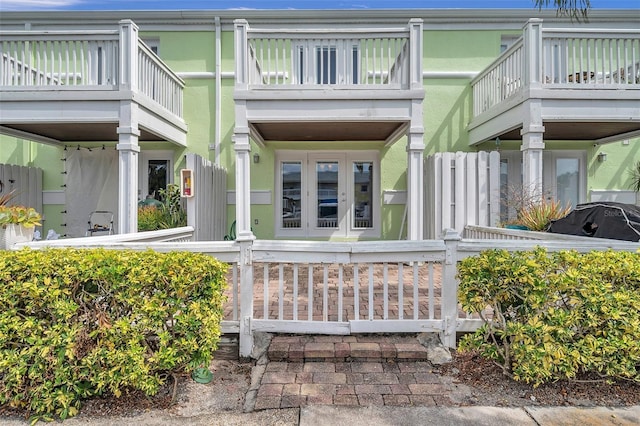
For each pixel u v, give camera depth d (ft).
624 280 9.46
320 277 19.42
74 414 8.62
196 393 9.73
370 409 8.82
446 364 10.85
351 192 28.17
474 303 9.98
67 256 9.40
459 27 27.76
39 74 20.13
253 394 9.61
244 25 19.17
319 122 20.24
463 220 22.93
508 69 22.11
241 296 11.57
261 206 27.55
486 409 8.78
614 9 26.76
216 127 27.40
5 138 27.35
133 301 8.96
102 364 8.78
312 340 11.60
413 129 19.51
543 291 9.39
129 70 19.31
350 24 27.50
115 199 27.48
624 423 8.24
